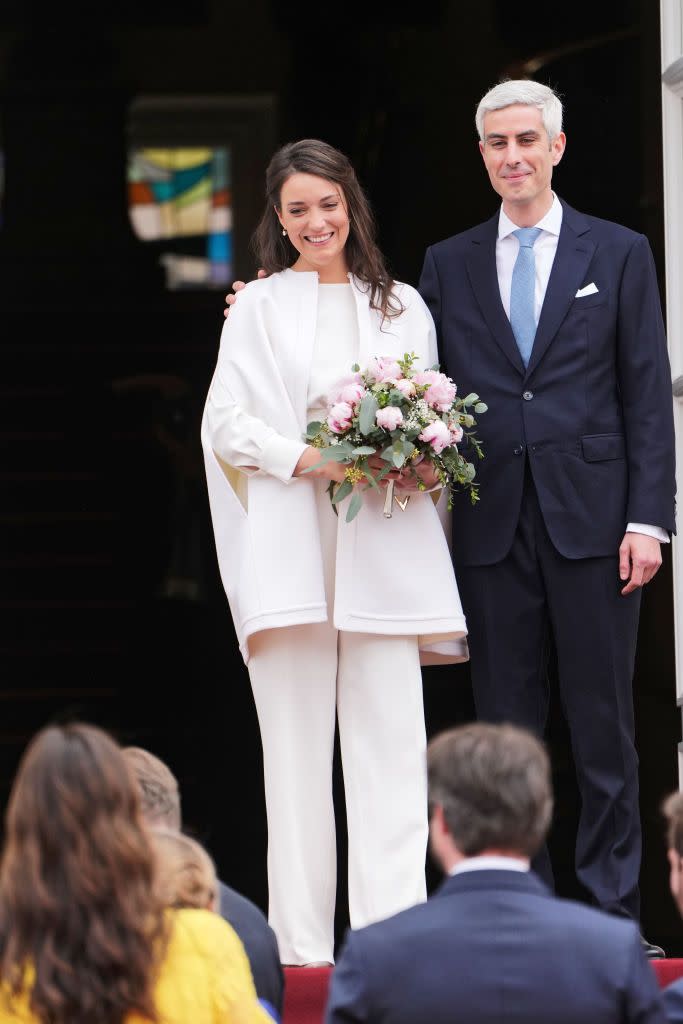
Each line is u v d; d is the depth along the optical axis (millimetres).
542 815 8320
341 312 14273
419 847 13914
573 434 14562
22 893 7891
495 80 40906
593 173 31406
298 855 13922
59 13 46812
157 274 46500
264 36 46906
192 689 37219
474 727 8523
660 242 26125
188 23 47000
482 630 14781
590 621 14578
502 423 14680
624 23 33875
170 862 8844
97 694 36812
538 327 14633
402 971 8039
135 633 38125
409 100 41875
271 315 14219
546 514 14523
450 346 14953
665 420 14570
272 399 13945
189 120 47344
